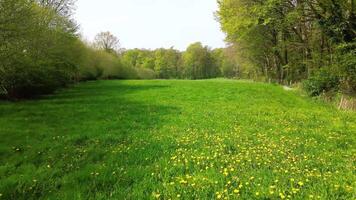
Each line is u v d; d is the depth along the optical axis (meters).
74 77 54.25
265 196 6.88
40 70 28.48
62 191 7.48
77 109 22.00
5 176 8.53
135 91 38.78
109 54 104.56
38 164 9.71
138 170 8.75
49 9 37.25
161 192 7.25
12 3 19.62
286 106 24.42
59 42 35.81
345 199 6.72
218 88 42.03
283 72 59.72
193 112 20.41
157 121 16.95
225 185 7.45
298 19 30.86
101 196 7.11
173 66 155.00
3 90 27.06
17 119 17.47
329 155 10.06
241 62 78.31
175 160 9.52
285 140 12.12
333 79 27.61
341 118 18.19
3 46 21.30
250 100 28.41
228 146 11.23
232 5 40.31
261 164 9.12
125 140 12.50
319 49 37.44
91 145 11.82
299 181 7.57
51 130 14.55
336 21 26.06
